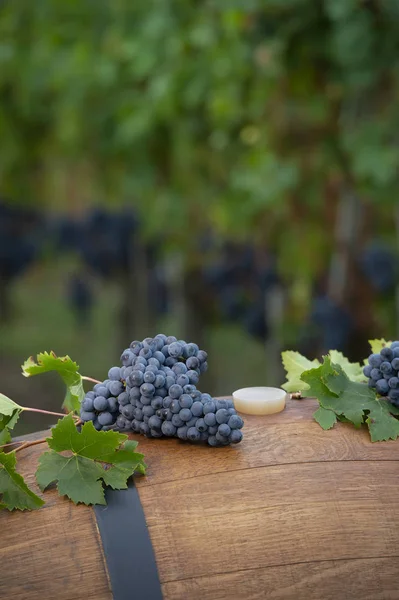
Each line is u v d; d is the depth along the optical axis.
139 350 1.56
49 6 5.03
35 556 1.37
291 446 1.54
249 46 3.64
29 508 1.42
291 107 3.78
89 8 5.03
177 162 5.11
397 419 1.63
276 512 1.42
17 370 6.52
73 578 1.34
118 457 1.46
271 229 4.55
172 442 1.56
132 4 4.77
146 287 5.93
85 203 6.80
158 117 4.76
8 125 5.77
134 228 5.76
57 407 5.70
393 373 1.62
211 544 1.38
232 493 1.44
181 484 1.45
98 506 1.41
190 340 5.78
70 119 5.29
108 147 5.35
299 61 3.55
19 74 5.34
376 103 3.60
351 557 1.40
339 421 1.64
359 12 3.17
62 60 5.08
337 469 1.50
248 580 1.35
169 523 1.40
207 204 5.23
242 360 6.45
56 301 8.78
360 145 3.51
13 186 6.27
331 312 3.81
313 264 4.16
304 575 1.37
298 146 3.88
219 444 1.51
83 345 7.11
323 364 1.64
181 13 4.36
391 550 1.42
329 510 1.44
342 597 1.37
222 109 4.15
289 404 1.72
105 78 4.86
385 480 1.50
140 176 5.36
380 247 3.70
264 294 4.85
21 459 1.56
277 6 3.39
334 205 3.94
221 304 5.25
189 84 4.40
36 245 6.30
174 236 5.68
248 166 4.29
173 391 1.49
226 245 5.25
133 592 1.32
